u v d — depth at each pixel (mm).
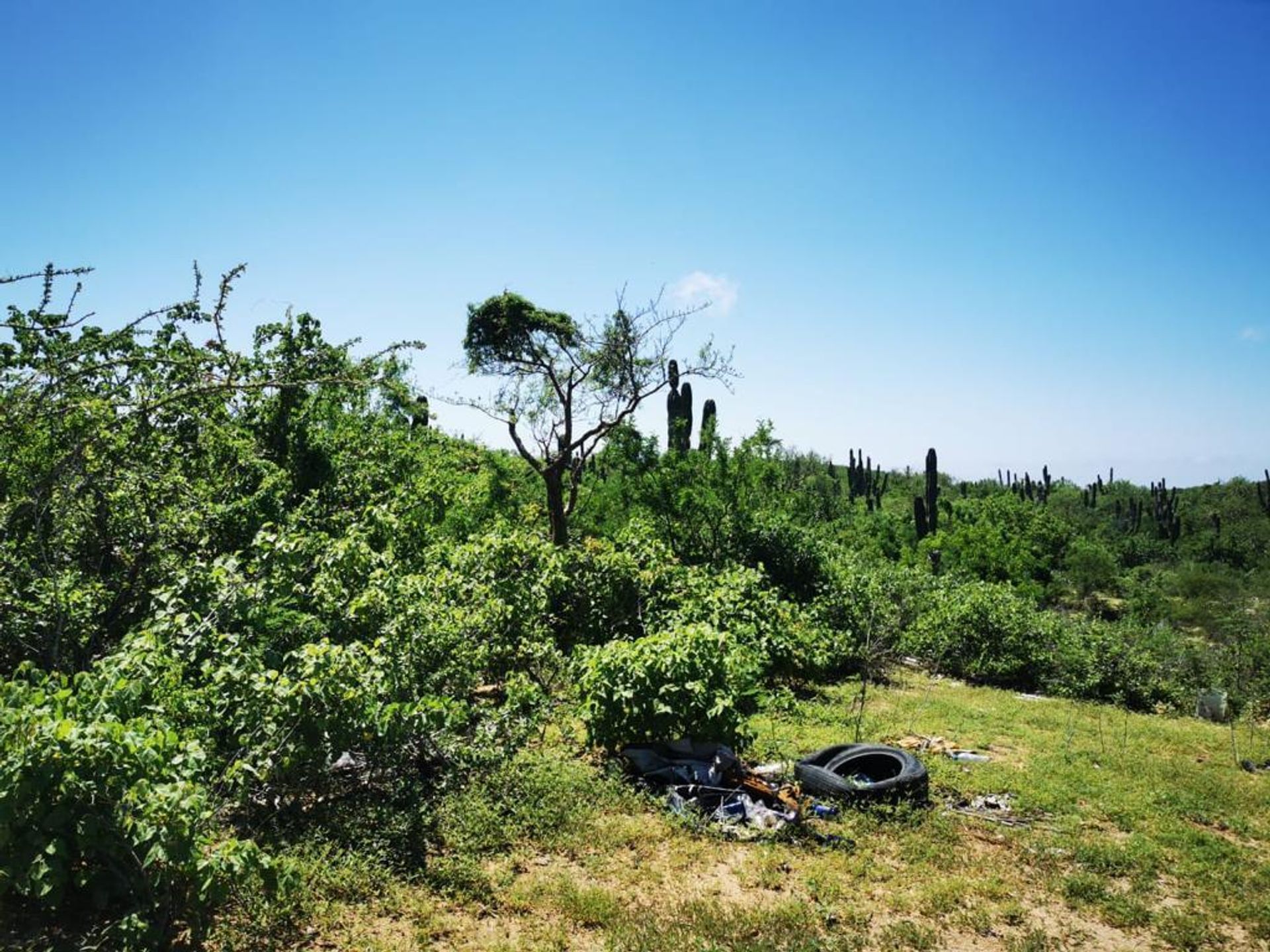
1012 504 49094
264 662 6613
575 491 21922
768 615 13938
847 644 16109
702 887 6105
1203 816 8562
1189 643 18578
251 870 4516
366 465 12703
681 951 5129
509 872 6031
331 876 5543
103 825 4176
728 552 20484
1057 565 43969
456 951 4980
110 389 6906
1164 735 12641
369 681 6395
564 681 10312
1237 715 15594
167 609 6746
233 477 9992
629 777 8078
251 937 4816
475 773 7488
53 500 7012
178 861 4223
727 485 21062
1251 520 67812
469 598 10109
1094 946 5758
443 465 17234
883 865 6750
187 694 5816
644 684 8336
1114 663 16422
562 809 7090
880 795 8055
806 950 5211
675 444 25203
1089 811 8492
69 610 6938
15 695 4586
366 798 6762
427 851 6211
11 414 5652
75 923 4402
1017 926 5949
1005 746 11242
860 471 74188
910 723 11961
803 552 20281
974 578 33219
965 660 17828
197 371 6926
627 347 21312
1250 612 28938
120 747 4277
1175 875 6977
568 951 5121
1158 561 57500
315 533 8383
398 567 8906
